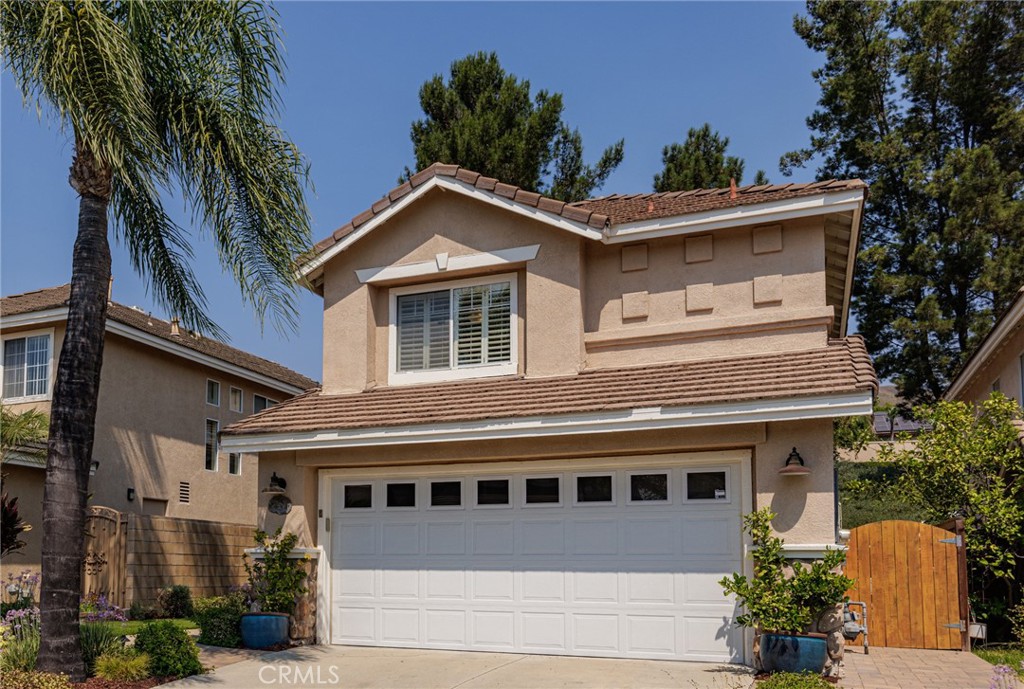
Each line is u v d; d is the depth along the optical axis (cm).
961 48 2955
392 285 1462
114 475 2031
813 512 1077
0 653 961
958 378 2266
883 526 1340
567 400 1212
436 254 1412
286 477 1374
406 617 1316
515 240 1368
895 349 3048
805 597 1034
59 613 965
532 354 1333
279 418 1377
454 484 1327
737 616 1141
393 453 1316
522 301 1383
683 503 1193
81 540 991
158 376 2216
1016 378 1859
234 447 1360
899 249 3014
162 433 2212
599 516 1236
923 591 1307
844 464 2519
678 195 1548
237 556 2106
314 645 1324
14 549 1497
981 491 1419
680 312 1303
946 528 1414
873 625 1318
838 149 3300
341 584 1363
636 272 1338
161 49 1088
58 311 1934
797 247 1259
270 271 1153
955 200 2791
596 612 1216
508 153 2405
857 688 988
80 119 966
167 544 1839
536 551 1262
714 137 2942
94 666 1022
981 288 2739
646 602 1193
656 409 1130
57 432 988
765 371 1170
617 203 1573
